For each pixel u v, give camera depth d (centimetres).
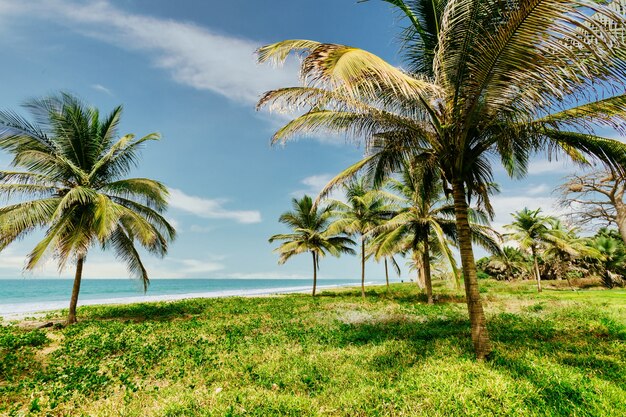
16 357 707
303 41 462
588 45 376
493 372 493
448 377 480
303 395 489
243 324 1180
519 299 2083
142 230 1291
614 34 390
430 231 2005
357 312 1452
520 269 4944
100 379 567
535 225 3238
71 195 1118
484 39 480
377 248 2100
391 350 691
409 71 734
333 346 778
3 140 1148
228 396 466
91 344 857
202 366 649
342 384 512
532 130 622
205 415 402
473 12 480
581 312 1219
